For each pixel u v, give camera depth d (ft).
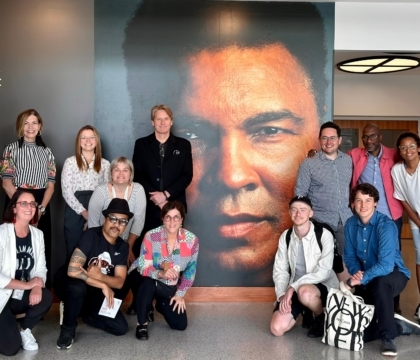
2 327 11.14
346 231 13.09
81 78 16.16
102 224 13.92
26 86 16.03
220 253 16.51
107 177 14.97
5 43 15.97
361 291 12.80
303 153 16.61
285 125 16.55
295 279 13.29
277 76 16.52
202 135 16.39
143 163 14.85
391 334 11.75
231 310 15.43
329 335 12.05
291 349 11.94
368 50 16.75
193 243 13.15
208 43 16.35
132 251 14.92
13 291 11.44
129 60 16.24
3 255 11.41
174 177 14.89
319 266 12.74
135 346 12.07
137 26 16.22
